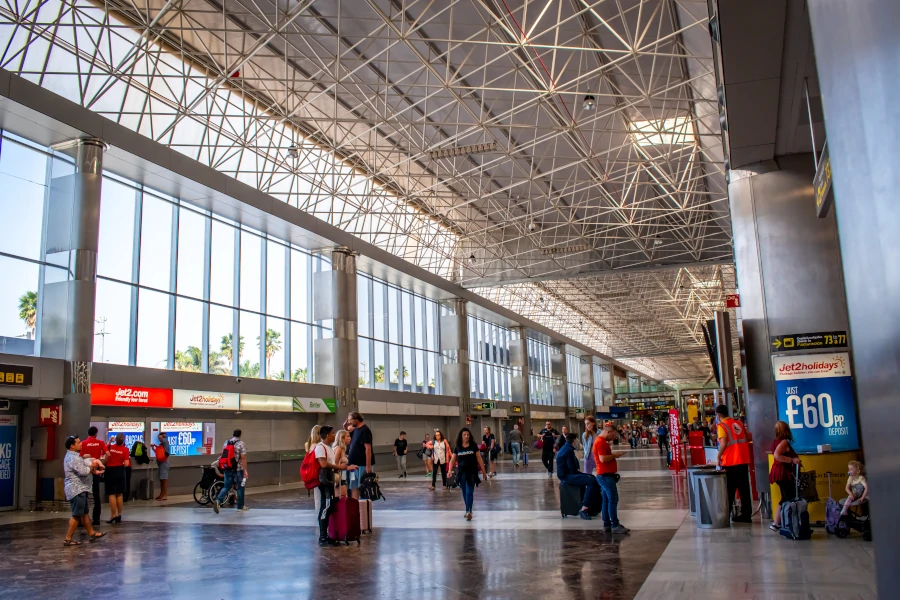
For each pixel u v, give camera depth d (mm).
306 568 8633
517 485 21578
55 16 20125
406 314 42250
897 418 1688
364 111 28234
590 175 32531
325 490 10641
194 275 25672
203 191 24047
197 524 13883
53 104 17844
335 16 21641
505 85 26000
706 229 41250
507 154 28281
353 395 30672
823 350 11016
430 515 14094
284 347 30219
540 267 43438
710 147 28281
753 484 13828
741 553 8359
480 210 40281
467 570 8125
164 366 23891
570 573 7688
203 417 24359
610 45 23016
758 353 11695
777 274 11633
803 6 7387
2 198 18516
